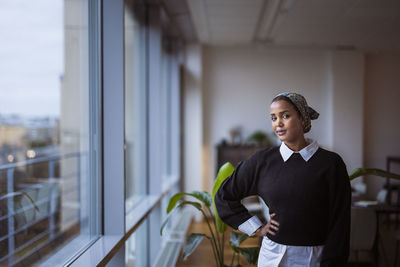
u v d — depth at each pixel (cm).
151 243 390
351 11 400
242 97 628
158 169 388
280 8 403
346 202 144
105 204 245
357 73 614
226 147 604
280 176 149
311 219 145
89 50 247
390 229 457
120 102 246
